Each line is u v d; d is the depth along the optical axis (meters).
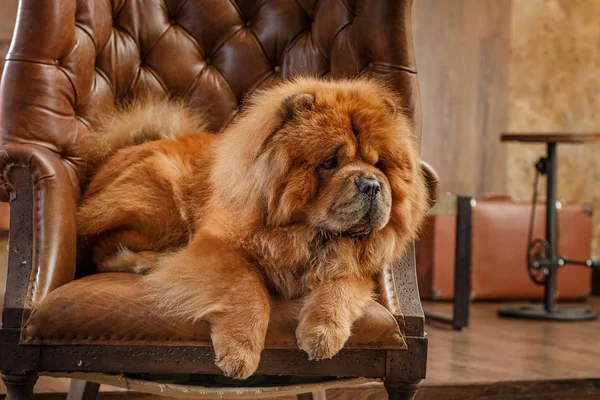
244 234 1.80
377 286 1.92
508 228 5.35
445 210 4.23
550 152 4.78
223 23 2.56
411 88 2.26
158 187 2.06
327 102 1.82
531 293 5.39
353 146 1.77
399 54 2.27
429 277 5.18
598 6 6.31
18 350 1.67
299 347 1.70
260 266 1.82
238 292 1.69
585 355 3.52
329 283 1.79
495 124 6.11
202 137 2.27
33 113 2.02
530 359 3.39
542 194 6.23
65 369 1.68
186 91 2.52
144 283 1.75
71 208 1.92
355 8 2.38
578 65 6.29
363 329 1.74
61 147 2.09
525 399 2.95
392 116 1.89
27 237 1.82
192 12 2.55
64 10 2.10
